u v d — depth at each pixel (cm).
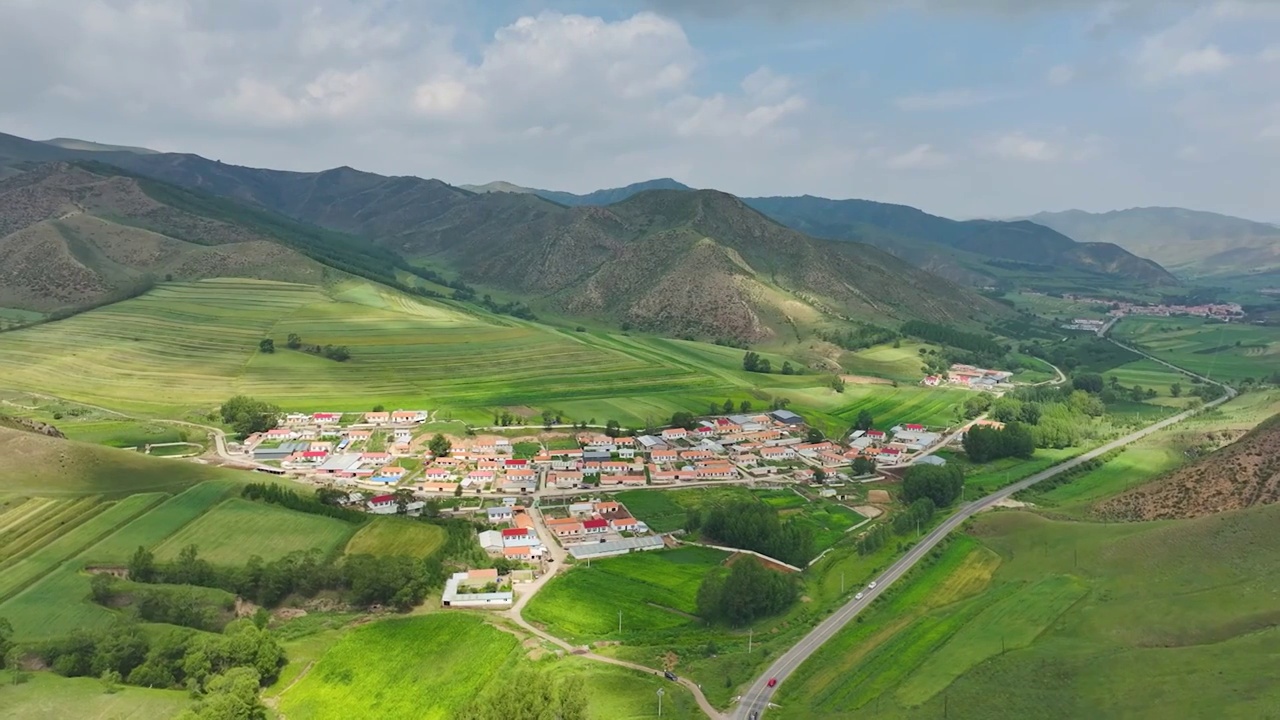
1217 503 17188
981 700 10869
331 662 12719
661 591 15900
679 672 12638
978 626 13575
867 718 10656
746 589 14650
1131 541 15488
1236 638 11256
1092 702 10381
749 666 12838
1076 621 13150
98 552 15300
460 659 12800
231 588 14550
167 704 11150
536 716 9812
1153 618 12625
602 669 12531
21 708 10588
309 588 14725
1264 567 13262
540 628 14100
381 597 14800
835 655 13262
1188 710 9706
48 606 13462
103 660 11900
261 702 11544
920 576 16538
